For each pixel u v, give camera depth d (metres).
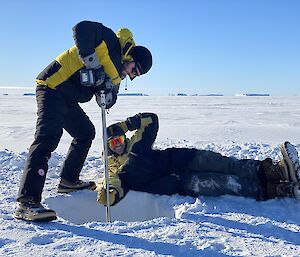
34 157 3.18
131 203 3.91
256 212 3.40
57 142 3.33
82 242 2.71
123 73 3.56
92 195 4.12
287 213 3.38
